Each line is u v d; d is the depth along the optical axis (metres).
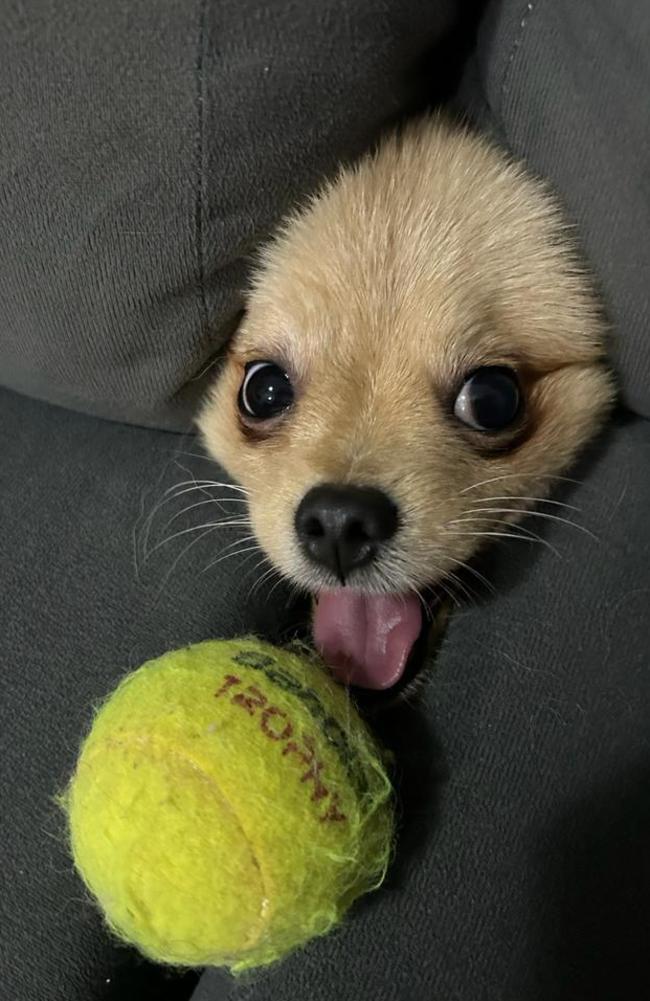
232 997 0.17
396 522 0.18
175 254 0.19
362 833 0.16
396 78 0.18
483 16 0.19
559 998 0.16
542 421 0.20
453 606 0.21
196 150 0.17
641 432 0.21
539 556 0.20
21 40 0.16
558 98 0.17
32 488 0.24
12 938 0.19
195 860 0.14
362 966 0.17
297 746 0.15
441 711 0.19
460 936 0.17
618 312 0.19
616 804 0.17
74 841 0.16
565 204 0.19
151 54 0.16
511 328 0.19
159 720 0.15
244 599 0.22
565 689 0.18
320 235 0.20
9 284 0.20
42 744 0.20
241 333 0.21
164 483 0.23
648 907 0.17
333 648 0.20
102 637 0.21
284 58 0.16
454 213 0.19
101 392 0.23
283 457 0.20
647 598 0.19
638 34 0.15
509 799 0.18
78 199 0.18
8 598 0.22
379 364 0.19
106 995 0.19
